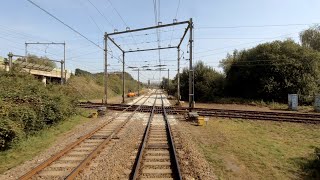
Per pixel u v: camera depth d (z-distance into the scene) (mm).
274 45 54500
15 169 10188
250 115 26609
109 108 34125
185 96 61000
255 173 10203
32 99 17234
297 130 20312
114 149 13086
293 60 50062
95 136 16234
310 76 49219
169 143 14438
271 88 49906
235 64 59156
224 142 15195
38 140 14961
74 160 11195
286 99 49688
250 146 14461
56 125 19578
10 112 13938
